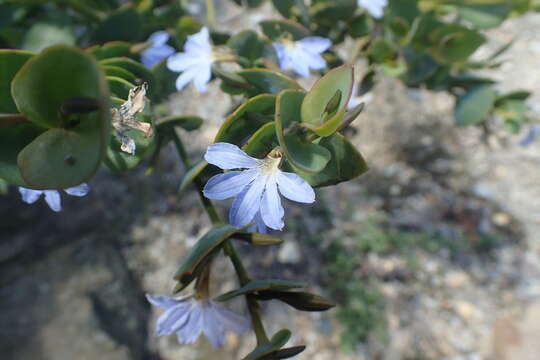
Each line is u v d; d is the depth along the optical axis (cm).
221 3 38
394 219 36
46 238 30
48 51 6
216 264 32
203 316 10
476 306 33
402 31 14
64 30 14
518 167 38
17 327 26
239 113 8
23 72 6
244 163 8
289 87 9
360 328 31
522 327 32
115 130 8
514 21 42
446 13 15
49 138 7
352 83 7
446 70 15
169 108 36
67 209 31
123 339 28
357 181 37
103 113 6
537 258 35
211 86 37
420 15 14
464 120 16
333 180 8
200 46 12
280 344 9
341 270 33
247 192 8
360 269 33
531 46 40
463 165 38
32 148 7
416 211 36
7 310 27
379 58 14
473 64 15
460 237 36
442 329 32
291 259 33
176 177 35
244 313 31
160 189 35
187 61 12
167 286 32
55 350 26
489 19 15
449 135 38
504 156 38
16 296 27
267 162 8
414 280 34
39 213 30
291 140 8
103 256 30
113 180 34
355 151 8
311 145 8
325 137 8
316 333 31
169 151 35
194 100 37
